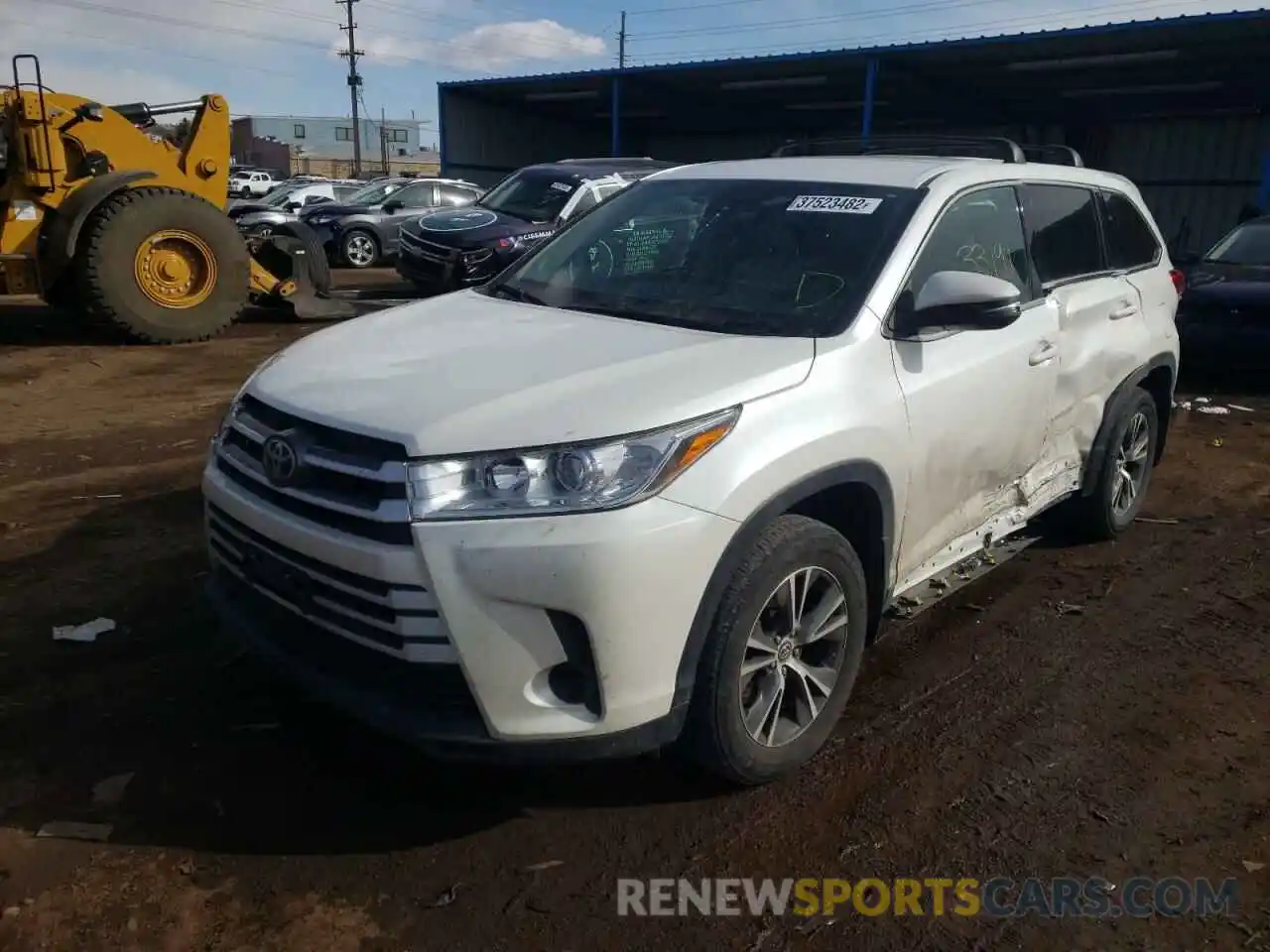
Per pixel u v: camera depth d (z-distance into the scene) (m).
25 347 10.17
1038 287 4.24
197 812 2.98
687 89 27.53
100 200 9.82
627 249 3.98
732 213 3.94
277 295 11.95
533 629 2.58
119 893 2.64
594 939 2.56
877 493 3.25
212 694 3.60
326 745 3.32
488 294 4.07
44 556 4.75
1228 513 5.82
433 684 2.67
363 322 3.70
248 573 3.07
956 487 3.74
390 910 2.63
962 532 3.94
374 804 3.04
